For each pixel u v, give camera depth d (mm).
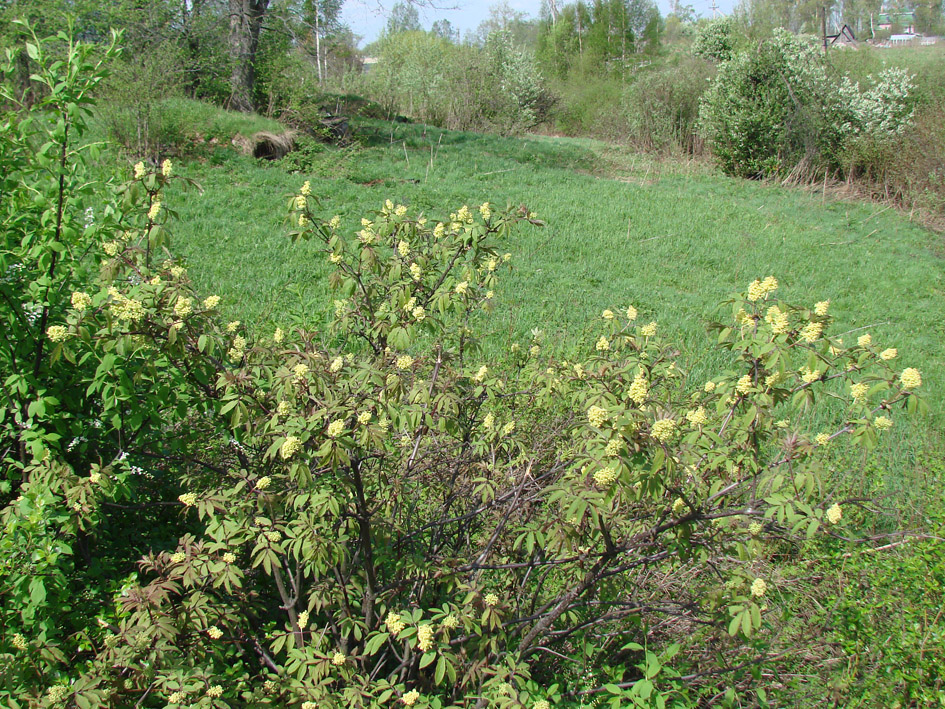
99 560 2602
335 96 17906
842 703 2707
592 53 32406
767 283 2328
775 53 16734
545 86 25062
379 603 2461
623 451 1945
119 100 10336
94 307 2406
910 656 2744
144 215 2791
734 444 2365
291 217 3197
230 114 12602
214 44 14484
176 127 10922
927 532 3305
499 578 2686
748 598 2062
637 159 18719
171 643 2059
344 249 3145
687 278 9562
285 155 12047
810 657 2834
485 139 17984
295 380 2305
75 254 2787
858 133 15844
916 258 11664
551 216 11539
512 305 7535
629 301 8266
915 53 19844
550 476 2643
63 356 2543
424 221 3305
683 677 2410
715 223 12328
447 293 2971
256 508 2348
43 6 10438
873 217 13945
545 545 2195
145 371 2408
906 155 14719
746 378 2223
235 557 2168
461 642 2387
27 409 2623
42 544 2105
